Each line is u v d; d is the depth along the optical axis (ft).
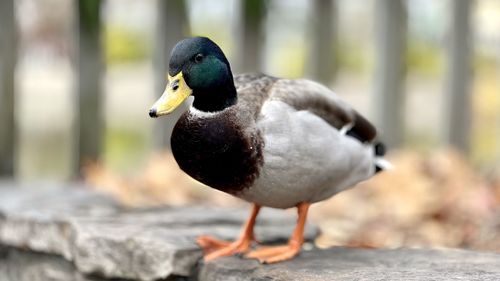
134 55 35.04
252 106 11.64
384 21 23.88
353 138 12.68
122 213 16.67
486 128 35.09
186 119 11.64
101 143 22.34
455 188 21.93
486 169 26.84
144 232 14.51
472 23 24.77
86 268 14.25
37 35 34.19
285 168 11.66
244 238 13.35
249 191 11.94
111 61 34.55
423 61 37.01
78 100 22.00
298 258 12.98
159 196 21.06
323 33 23.32
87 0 21.59
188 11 23.06
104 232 14.37
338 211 21.08
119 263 13.94
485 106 35.12
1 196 18.67
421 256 13.24
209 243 13.60
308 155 11.76
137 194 20.80
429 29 35.81
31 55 34.68
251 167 11.58
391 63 23.94
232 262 12.75
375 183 22.44
